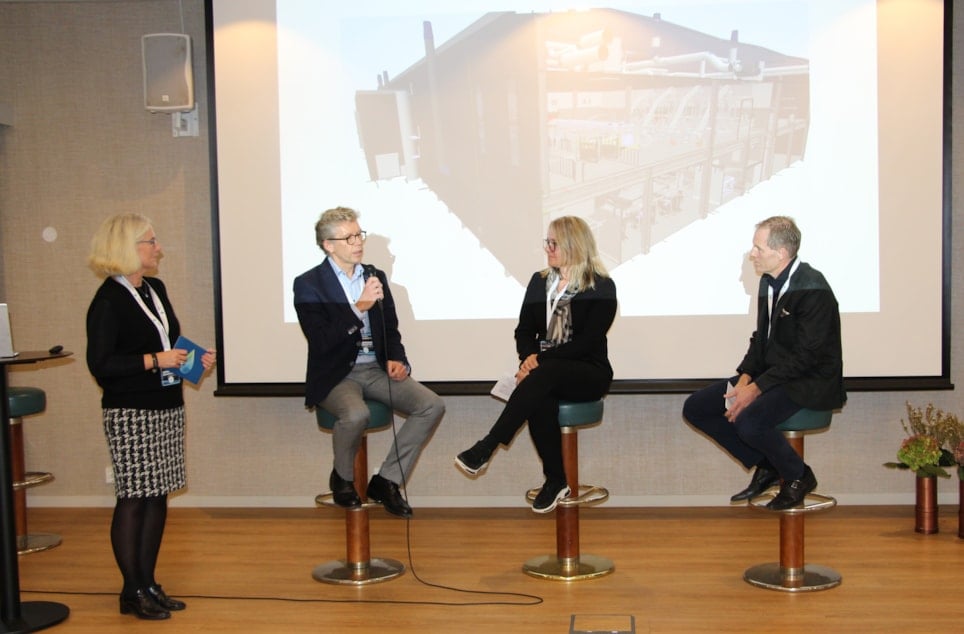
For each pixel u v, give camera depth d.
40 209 4.55
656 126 4.05
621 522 4.10
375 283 3.31
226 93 4.21
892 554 3.54
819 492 4.32
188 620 2.97
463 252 4.14
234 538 3.98
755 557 3.55
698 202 4.05
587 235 3.47
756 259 3.31
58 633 2.88
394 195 4.15
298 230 4.21
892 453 4.28
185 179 4.48
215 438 4.54
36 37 4.50
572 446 3.38
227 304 4.28
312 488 4.52
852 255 4.03
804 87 3.99
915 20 3.96
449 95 4.10
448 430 4.41
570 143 4.07
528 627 2.85
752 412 3.12
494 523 4.16
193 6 4.43
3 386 2.88
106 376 2.89
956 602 3.00
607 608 3.00
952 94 4.04
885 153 3.99
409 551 3.72
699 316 4.09
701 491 4.34
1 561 2.88
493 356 4.16
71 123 4.51
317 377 3.33
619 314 4.12
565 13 4.05
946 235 4.00
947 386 4.04
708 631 2.78
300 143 4.18
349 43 4.14
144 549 3.04
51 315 4.56
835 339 3.16
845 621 2.85
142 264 2.96
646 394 4.31
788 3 3.97
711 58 4.01
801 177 4.02
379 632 2.84
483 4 4.07
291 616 3.00
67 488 4.61
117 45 4.48
